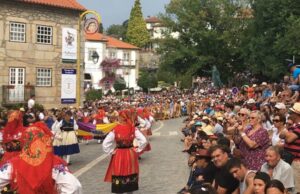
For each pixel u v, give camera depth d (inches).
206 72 2819.9
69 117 637.9
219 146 259.4
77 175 550.3
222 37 2630.4
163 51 2815.0
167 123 1574.8
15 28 1353.3
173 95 2247.8
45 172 199.3
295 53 1651.1
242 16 2723.9
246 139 322.7
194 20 2709.2
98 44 3056.1
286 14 1855.3
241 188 249.9
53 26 1423.5
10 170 201.2
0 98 1330.0
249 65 2178.9
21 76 1371.8
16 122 327.6
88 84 2849.4
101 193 446.0
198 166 294.0
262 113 441.1
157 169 589.3
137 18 4719.5
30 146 202.8
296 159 309.1
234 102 807.1
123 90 2910.9
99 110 1021.8
